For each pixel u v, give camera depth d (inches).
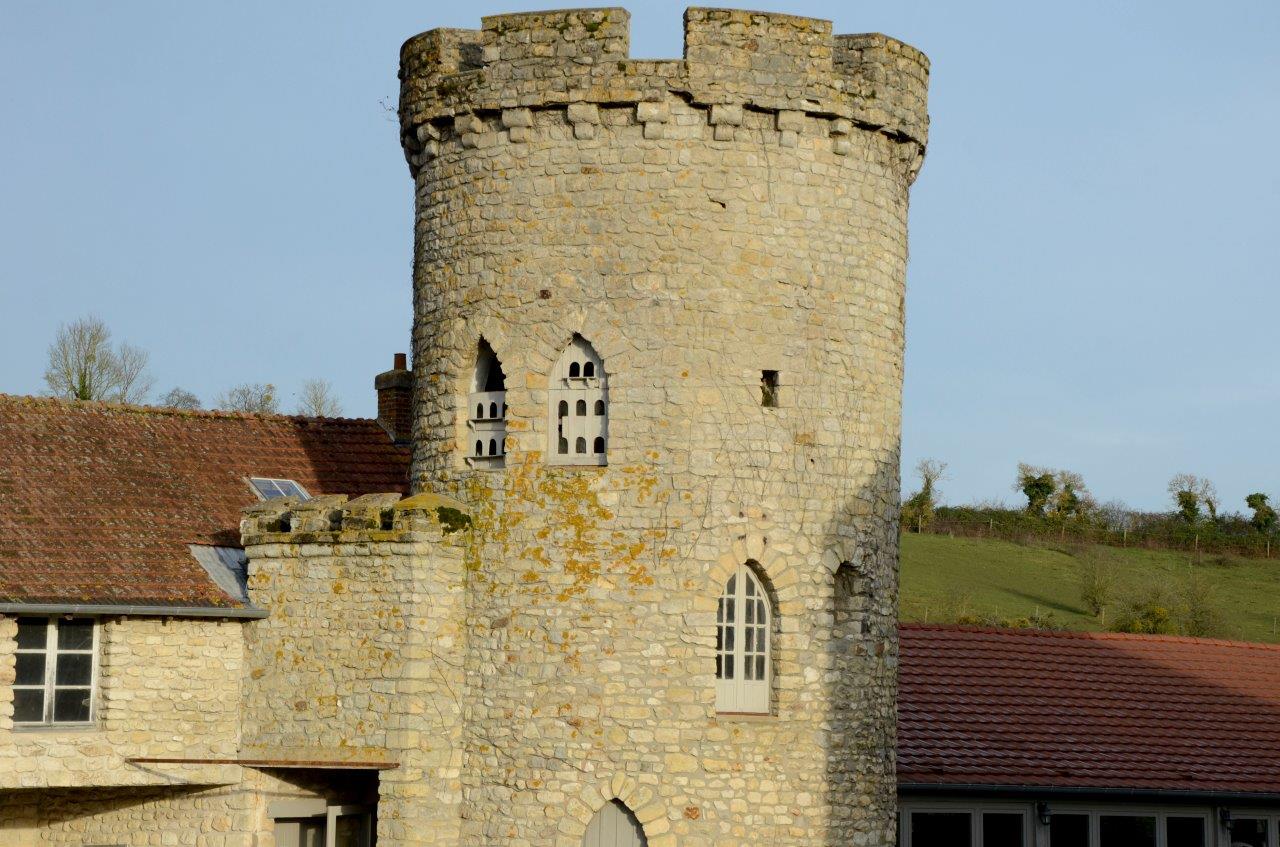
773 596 3656.5
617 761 3553.2
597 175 3668.8
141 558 3941.9
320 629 3759.8
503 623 3661.4
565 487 3644.2
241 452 4655.5
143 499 4210.1
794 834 3607.3
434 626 3668.8
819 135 3740.2
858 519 3779.5
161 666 3796.8
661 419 3612.2
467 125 3774.6
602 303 3646.7
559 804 3567.9
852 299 3784.5
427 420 3875.5
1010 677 5029.5
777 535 3649.1
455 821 3663.9
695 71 3634.4
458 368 3791.8
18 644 3703.3
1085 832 4574.3
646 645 3572.8
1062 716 4854.8
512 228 3722.9
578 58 3668.8
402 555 3673.7
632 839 3570.4
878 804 3796.8
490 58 3740.2
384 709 3651.6
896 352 3917.3
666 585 3582.7
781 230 3690.9
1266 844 4756.4
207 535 4158.5
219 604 3823.8
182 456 4503.0
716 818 3548.2
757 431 3649.1
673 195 3644.2
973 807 4453.7
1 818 3946.9
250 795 3772.1
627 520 3604.8
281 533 3823.8
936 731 4630.9
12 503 3981.3
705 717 3565.5
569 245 3673.7
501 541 3683.6
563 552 3627.0
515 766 3612.2
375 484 4758.9
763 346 3663.9
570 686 3590.1
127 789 3914.9
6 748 3634.4
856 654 3757.4
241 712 3846.0
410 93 3907.5
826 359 3732.8
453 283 3811.5
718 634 3646.7
